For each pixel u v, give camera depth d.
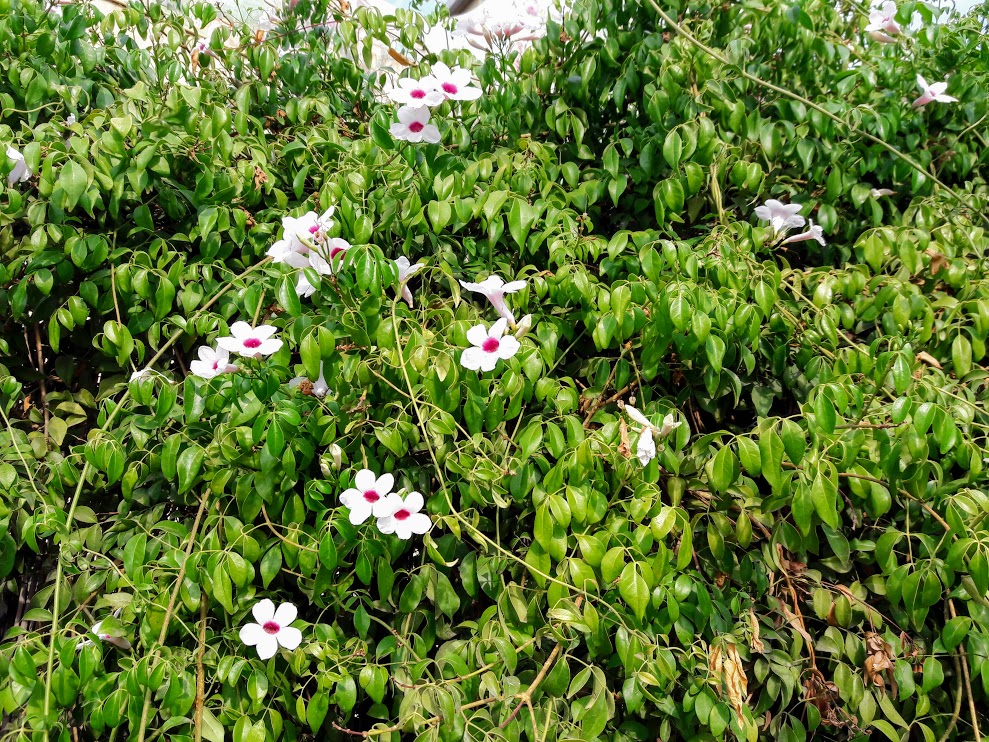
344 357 0.78
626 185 0.91
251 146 0.89
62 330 0.90
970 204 0.94
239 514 0.78
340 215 0.81
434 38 0.97
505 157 0.88
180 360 0.89
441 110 0.92
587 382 0.91
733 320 0.80
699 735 0.76
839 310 0.85
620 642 0.71
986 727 0.82
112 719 0.69
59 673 0.70
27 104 0.85
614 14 0.90
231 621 0.80
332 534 0.79
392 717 0.79
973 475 0.76
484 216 0.84
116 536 0.83
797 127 0.90
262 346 0.73
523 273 0.86
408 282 0.88
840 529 0.84
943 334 0.88
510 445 0.81
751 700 0.85
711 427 0.92
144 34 0.99
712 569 0.84
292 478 0.75
